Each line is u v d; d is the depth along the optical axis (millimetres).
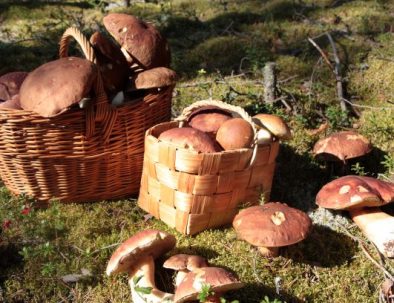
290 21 2289
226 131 1304
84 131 1299
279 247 1286
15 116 1264
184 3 2564
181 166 1261
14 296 1218
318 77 1878
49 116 1229
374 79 1839
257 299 1198
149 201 1358
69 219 1360
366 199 1269
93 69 1256
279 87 1763
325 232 1353
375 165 1535
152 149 1300
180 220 1312
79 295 1221
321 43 2035
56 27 2311
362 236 1339
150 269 1208
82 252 1279
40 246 1256
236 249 1294
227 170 1275
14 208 1356
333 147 1462
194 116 1391
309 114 1697
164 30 2256
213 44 2064
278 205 1256
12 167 1346
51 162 1329
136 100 1348
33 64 1991
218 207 1311
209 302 1113
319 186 1493
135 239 1179
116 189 1413
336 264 1279
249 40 2084
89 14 2469
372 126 1626
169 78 1360
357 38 2061
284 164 1535
